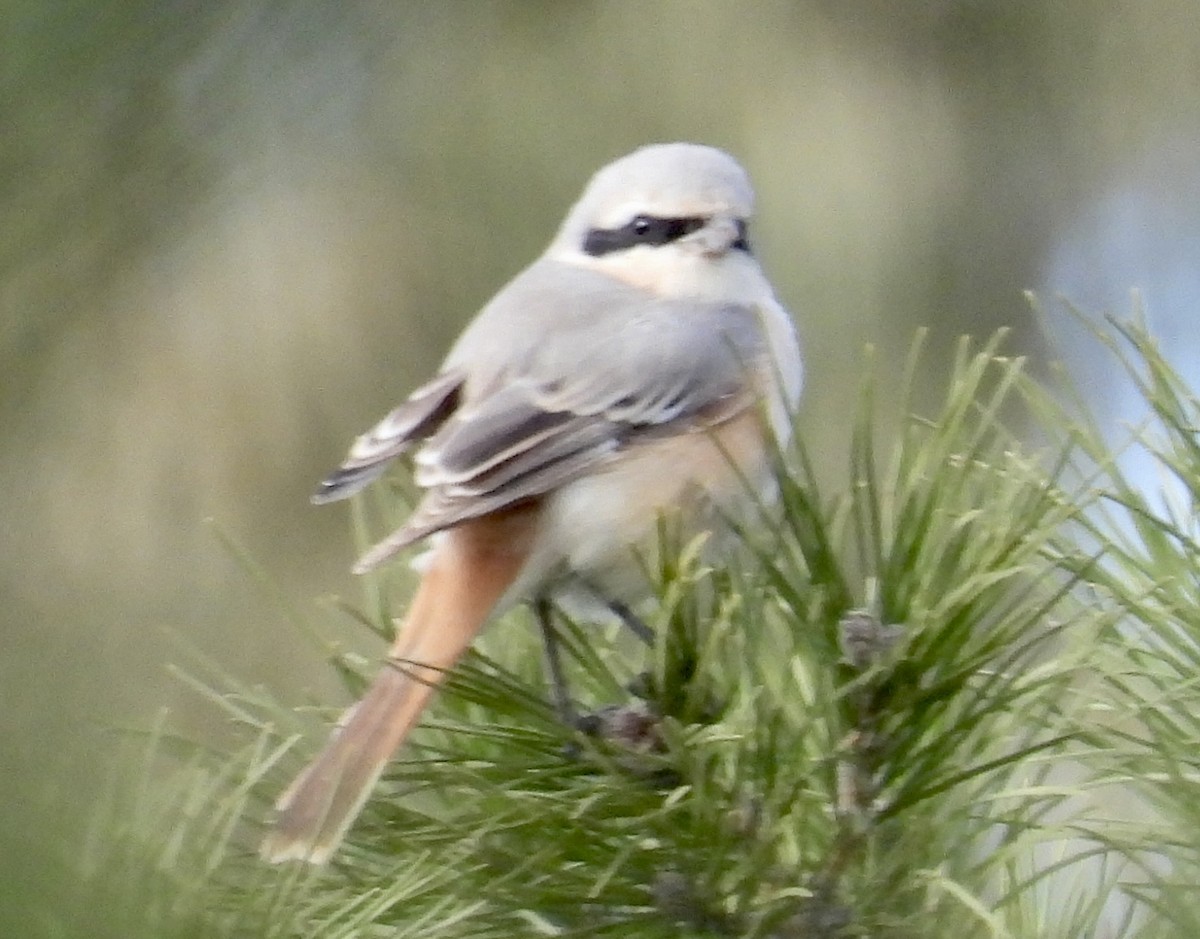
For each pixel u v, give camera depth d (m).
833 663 3.94
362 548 4.98
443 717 4.55
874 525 3.86
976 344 9.55
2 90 3.89
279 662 8.81
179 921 3.31
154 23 3.96
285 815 4.04
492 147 9.02
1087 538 4.32
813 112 9.52
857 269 9.43
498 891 3.92
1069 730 3.96
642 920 4.01
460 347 6.43
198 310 8.67
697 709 4.24
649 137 9.20
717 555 6.23
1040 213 9.78
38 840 3.10
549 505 6.01
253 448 9.09
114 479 8.53
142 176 4.04
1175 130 9.81
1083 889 4.32
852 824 3.99
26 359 4.15
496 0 8.48
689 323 6.46
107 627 7.97
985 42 9.78
